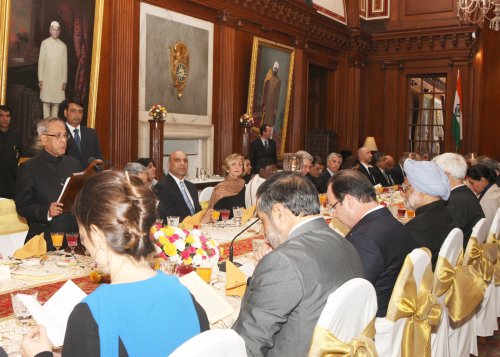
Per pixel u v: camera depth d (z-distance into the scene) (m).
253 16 10.41
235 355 1.34
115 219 1.39
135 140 8.18
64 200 3.74
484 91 14.80
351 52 14.30
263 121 10.80
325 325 1.84
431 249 3.37
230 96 9.95
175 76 8.82
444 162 4.43
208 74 9.58
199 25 9.29
